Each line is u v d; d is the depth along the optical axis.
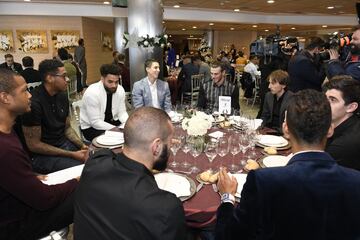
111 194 0.85
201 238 1.46
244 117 2.34
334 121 1.54
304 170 0.78
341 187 0.75
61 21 8.48
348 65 2.54
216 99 3.09
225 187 1.23
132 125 0.94
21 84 1.45
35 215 1.45
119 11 8.65
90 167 0.95
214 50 16.98
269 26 12.90
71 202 1.51
